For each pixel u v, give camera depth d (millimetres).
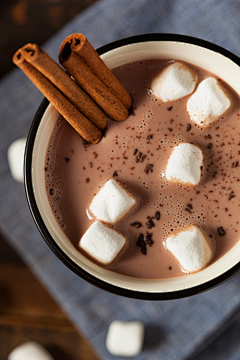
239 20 252
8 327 299
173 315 266
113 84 207
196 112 215
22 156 264
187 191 216
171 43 213
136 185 218
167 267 215
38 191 214
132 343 265
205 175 217
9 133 274
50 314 298
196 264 212
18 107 274
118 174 219
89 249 215
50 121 217
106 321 271
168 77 216
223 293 261
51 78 189
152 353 267
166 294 208
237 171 216
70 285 271
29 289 300
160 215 216
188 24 258
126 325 268
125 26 263
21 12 297
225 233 215
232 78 216
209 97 213
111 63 218
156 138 218
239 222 215
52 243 212
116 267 217
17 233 274
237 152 216
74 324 284
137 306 268
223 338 276
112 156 219
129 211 216
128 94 216
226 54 212
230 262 209
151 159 218
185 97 219
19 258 300
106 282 210
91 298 271
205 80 216
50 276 272
